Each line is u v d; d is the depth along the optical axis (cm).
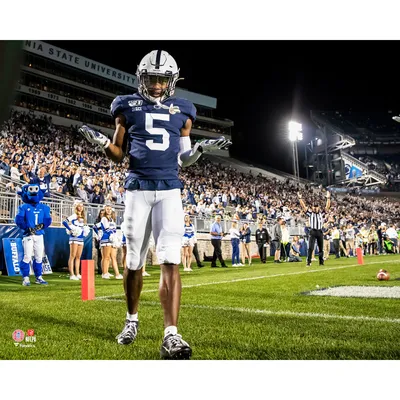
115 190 1423
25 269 634
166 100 244
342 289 501
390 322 299
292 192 2988
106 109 3192
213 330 278
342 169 3978
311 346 240
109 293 505
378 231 1817
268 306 375
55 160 1488
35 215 648
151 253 1159
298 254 1486
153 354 232
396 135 4144
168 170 233
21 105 2677
